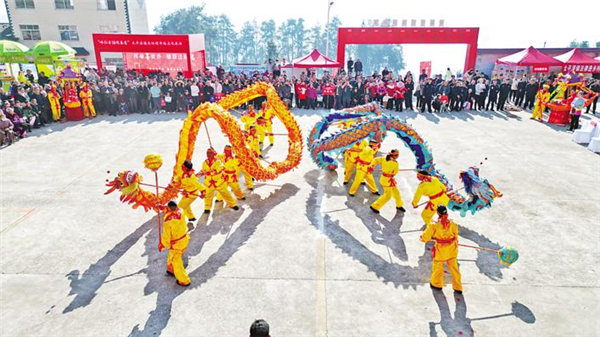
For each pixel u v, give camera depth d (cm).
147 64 2806
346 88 2209
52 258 765
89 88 2023
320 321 597
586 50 3509
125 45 2409
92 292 665
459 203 866
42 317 607
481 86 2188
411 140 995
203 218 930
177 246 668
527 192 1080
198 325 589
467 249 799
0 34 4625
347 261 756
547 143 1566
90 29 4425
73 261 755
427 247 808
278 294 660
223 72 2695
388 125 982
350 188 1103
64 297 652
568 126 1859
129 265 743
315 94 2239
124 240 833
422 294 661
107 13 4403
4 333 573
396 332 575
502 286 682
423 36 2612
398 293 663
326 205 1005
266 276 709
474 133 1712
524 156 1396
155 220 922
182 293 662
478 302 641
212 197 948
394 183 936
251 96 1220
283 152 1442
